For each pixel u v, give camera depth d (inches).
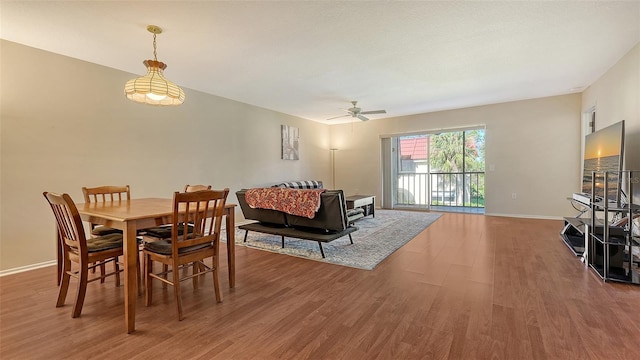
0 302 86.0
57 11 90.1
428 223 201.3
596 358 57.1
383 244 146.9
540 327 68.7
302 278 103.7
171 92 94.1
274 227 145.6
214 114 191.8
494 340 64.0
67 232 82.3
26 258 115.7
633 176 119.9
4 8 88.1
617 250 104.7
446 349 61.2
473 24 100.2
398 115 268.1
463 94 195.5
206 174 186.9
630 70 123.2
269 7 88.7
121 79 144.0
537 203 213.3
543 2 87.6
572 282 95.3
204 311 79.8
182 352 61.6
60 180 124.3
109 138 140.2
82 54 124.0
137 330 70.3
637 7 90.1
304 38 109.7
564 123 202.2
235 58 128.7
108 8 88.6
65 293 83.5
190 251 80.4
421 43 115.0
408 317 74.9
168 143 165.5
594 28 103.7
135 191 150.2
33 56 116.6
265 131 232.4
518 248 136.9
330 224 129.1
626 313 74.5
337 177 311.0
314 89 179.3
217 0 84.8
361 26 100.9
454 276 103.0
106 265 118.9
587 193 149.1
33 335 68.2
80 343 65.0
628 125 124.9
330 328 70.4
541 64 139.7
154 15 92.9
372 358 58.7
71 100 127.3
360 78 158.4
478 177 272.5
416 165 280.7
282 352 61.2
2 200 110.1
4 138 110.3
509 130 220.1
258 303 84.4
